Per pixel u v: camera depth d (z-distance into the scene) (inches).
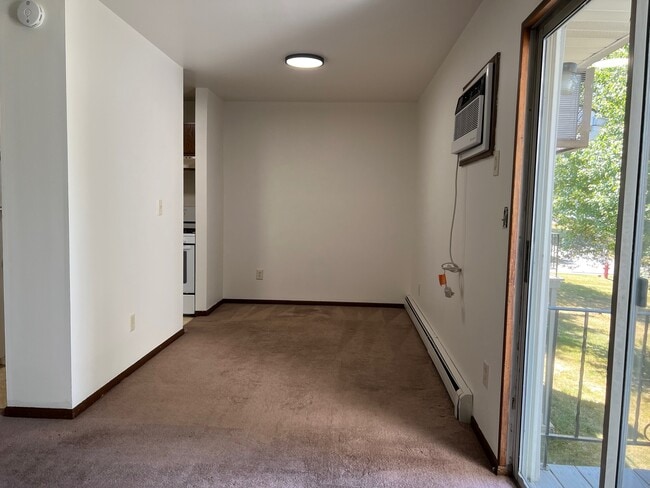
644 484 47.6
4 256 92.1
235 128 200.8
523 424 75.3
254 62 141.8
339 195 201.9
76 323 94.7
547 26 67.7
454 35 116.2
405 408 102.8
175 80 142.7
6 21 88.0
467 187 106.3
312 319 180.4
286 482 74.2
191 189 201.5
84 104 94.8
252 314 186.9
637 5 45.5
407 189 200.1
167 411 98.7
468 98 99.0
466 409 96.3
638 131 47.0
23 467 77.0
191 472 76.4
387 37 118.3
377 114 198.2
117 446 84.2
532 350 73.9
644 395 47.9
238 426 92.7
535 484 72.2
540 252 72.2
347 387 113.9
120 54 109.1
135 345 121.6
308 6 100.2
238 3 99.2
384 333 162.1
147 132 125.0
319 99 193.6
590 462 59.6
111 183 106.7
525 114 72.4
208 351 139.0
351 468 78.7
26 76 88.5
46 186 90.3
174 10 103.4
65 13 87.5
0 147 90.1
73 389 94.3
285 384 114.9
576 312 63.1
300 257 204.7
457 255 115.6
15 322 93.3
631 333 48.3
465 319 105.9
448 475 77.3
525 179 73.4
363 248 203.5
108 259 106.5
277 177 202.2
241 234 204.7
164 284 139.4
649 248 47.4
